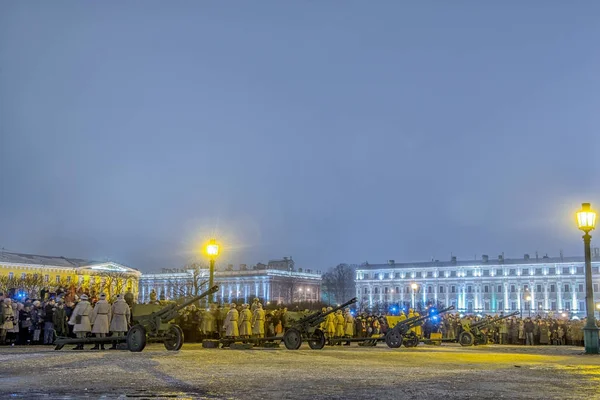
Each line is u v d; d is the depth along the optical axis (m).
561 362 28.38
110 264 176.25
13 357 24.59
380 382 18.22
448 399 15.00
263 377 18.92
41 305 35.69
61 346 29.94
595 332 35.84
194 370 20.64
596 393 16.36
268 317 43.44
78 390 15.63
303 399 14.63
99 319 30.97
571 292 194.25
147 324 30.47
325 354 31.41
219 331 41.09
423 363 26.20
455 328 52.66
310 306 165.38
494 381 18.95
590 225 36.38
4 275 152.88
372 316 54.62
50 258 175.62
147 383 17.06
